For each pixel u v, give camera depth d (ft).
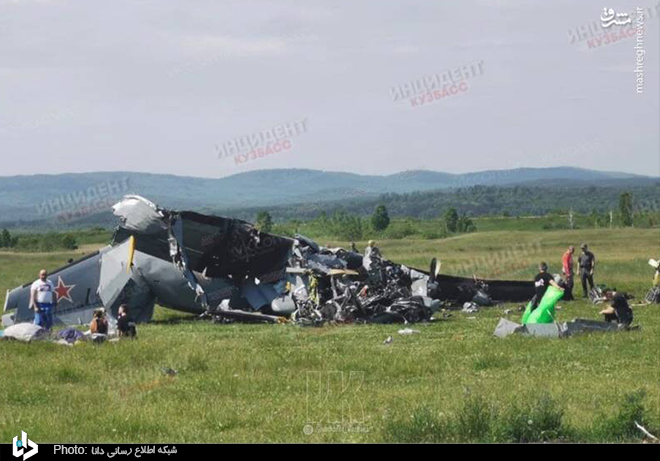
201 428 75.92
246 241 186.50
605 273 272.31
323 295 175.32
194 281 177.99
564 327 129.18
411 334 141.59
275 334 146.41
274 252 187.83
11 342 124.88
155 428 75.31
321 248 191.11
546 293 140.87
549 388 88.48
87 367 106.11
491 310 188.14
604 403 80.69
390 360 108.68
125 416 78.33
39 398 90.07
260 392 91.45
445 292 196.95
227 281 191.01
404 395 86.84
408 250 420.77
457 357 111.65
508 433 67.51
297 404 84.07
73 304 180.24
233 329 159.12
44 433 73.77
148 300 181.78
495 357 107.55
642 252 403.13
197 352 112.37
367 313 163.43
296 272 178.09
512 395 84.12
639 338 123.65
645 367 102.42
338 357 112.27
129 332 137.90
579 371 100.22
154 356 113.19
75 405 85.51
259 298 185.88
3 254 471.21
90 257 182.39
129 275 178.60
